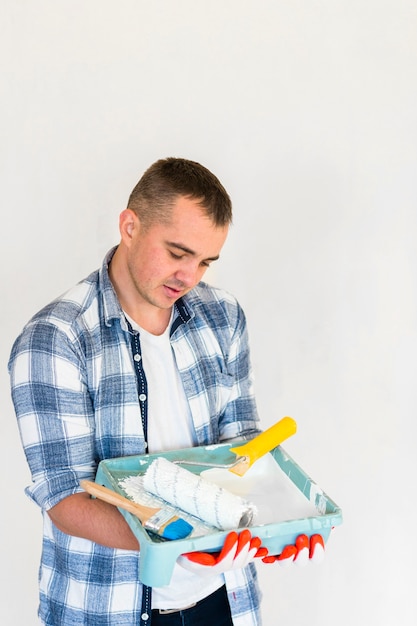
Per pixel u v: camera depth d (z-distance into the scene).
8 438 1.82
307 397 1.95
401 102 1.80
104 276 1.23
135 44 1.64
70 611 1.23
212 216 1.12
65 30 1.60
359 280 1.89
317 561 1.06
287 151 1.77
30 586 1.94
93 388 1.19
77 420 1.17
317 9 1.70
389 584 2.11
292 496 1.16
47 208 1.70
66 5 1.59
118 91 1.66
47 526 1.28
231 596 1.30
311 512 1.11
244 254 1.82
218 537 0.99
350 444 2.00
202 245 1.12
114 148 1.69
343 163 1.80
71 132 1.66
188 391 1.28
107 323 1.21
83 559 1.21
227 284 1.83
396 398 1.98
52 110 1.64
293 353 1.91
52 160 1.67
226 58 1.69
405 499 2.05
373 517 2.05
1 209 1.67
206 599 1.29
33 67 1.61
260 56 1.70
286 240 1.83
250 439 1.34
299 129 1.76
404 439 2.02
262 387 1.92
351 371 1.95
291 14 1.70
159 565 0.97
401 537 2.08
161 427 1.26
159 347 1.27
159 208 1.11
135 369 1.22
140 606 1.22
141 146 1.70
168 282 1.16
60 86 1.63
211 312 1.34
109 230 1.74
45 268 1.73
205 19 1.66
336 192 1.81
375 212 1.85
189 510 1.07
